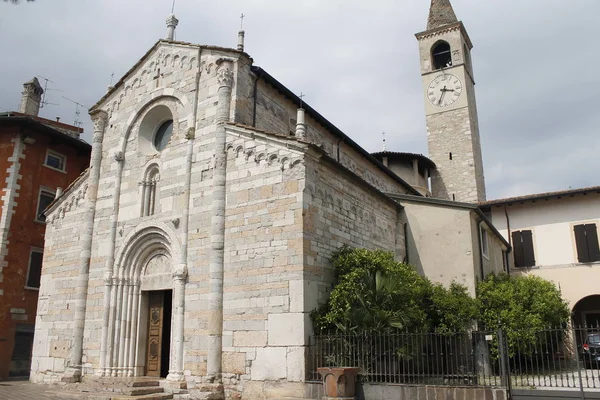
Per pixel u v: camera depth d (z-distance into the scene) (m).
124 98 23.38
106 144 23.48
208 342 17.14
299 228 16.39
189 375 17.36
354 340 15.28
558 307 25.88
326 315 15.95
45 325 23.08
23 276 29.25
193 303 18.00
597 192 33.22
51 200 31.88
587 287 32.66
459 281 23.22
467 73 48.25
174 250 19.06
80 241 22.83
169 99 21.53
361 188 21.34
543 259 34.25
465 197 43.81
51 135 31.73
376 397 14.41
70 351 21.34
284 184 17.12
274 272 16.52
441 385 13.85
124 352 19.89
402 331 16.06
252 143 18.17
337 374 14.13
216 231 17.95
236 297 17.09
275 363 15.73
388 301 16.16
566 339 27.08
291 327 15.70
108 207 22.22
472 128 45.88
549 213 34.81
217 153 18.78
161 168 20.75
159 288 19.92
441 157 45.53
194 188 19.31
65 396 17.48
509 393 13.76
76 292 21.98
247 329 16.58
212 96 19.94
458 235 23.84
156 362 19.75
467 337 17.59
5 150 30.28
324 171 18.33
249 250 17.25
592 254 32.94
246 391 16.06
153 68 22.47
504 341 15.70
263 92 21.09
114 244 21.39
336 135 26.02
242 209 17.81
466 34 49.84
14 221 29.31
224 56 20.16
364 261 17.61
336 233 18.56
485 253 26.59
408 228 25.05
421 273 24.17
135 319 20.28
